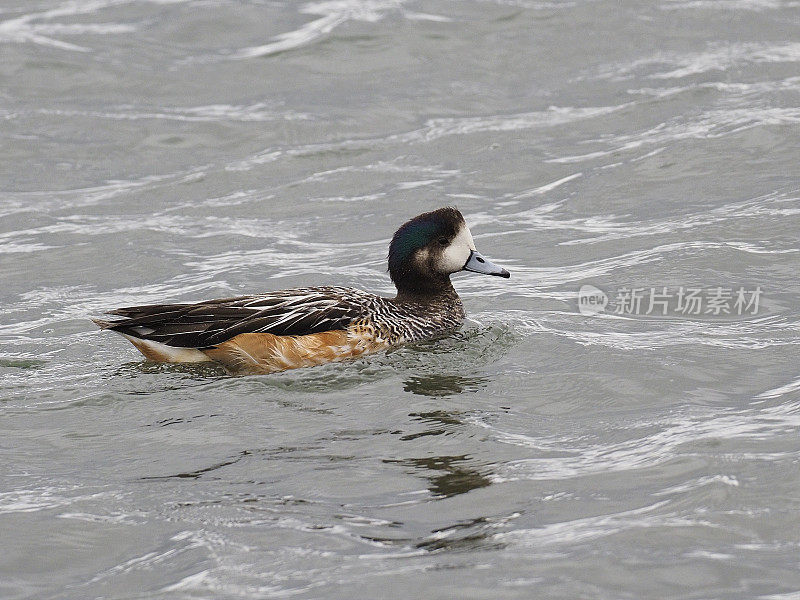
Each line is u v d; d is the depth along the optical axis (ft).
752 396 39.19
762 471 33.06
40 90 80.89
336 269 55.98
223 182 68.49
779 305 47.57
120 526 32.22
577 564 28.84
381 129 74.84
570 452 35.50
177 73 83.25
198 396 41.16
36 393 41.55
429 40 85.81
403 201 64.85
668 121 71.87
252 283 54.29
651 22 86.63
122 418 39.47
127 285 54.75
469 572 28.76
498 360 43.88
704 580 28.02
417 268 48.14
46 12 95.09
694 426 36.65
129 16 93.30
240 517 32.27
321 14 90.94
